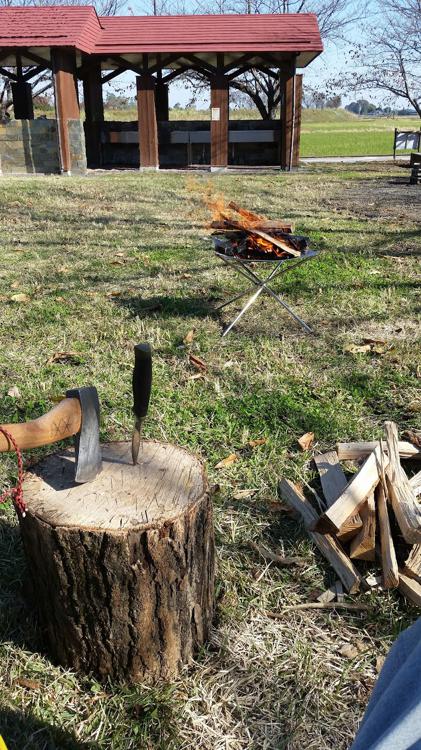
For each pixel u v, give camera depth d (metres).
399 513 2.60
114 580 2.01
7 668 2.21
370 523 2.63
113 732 2.01
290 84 17.42
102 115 19.45
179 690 2.15
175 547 2.03
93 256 7.36
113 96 29.59
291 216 9.75
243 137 19.00
